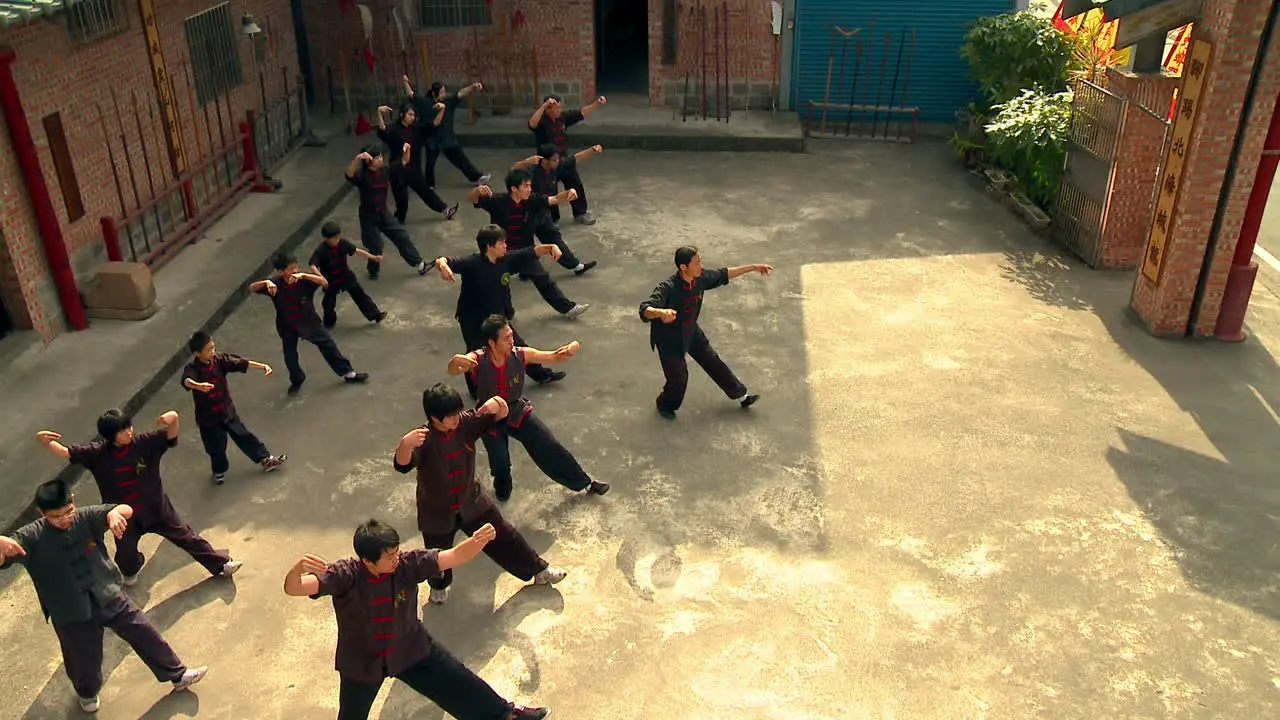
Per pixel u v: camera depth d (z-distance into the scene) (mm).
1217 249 9797
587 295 11406
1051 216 12977
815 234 13055
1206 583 6918
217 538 7453
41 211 9602
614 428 8828
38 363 9586
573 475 7664
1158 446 8484
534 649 6387
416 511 7773
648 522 7594
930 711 5898
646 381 9602
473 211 14031
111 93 10938
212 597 6867
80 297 10344
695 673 6188
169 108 12203
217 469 8031
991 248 12594
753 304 11109
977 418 8906
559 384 9555
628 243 12836
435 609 6746
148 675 6258
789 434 8703
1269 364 9844
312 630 6590
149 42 11703
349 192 14602
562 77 17406
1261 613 6641
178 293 11094
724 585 6926
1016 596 6805
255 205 13688
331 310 10570
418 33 17188
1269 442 8539
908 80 16875
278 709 5984
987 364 9820
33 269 9656
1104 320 10688
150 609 6758
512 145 16516
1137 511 7664
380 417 9055
